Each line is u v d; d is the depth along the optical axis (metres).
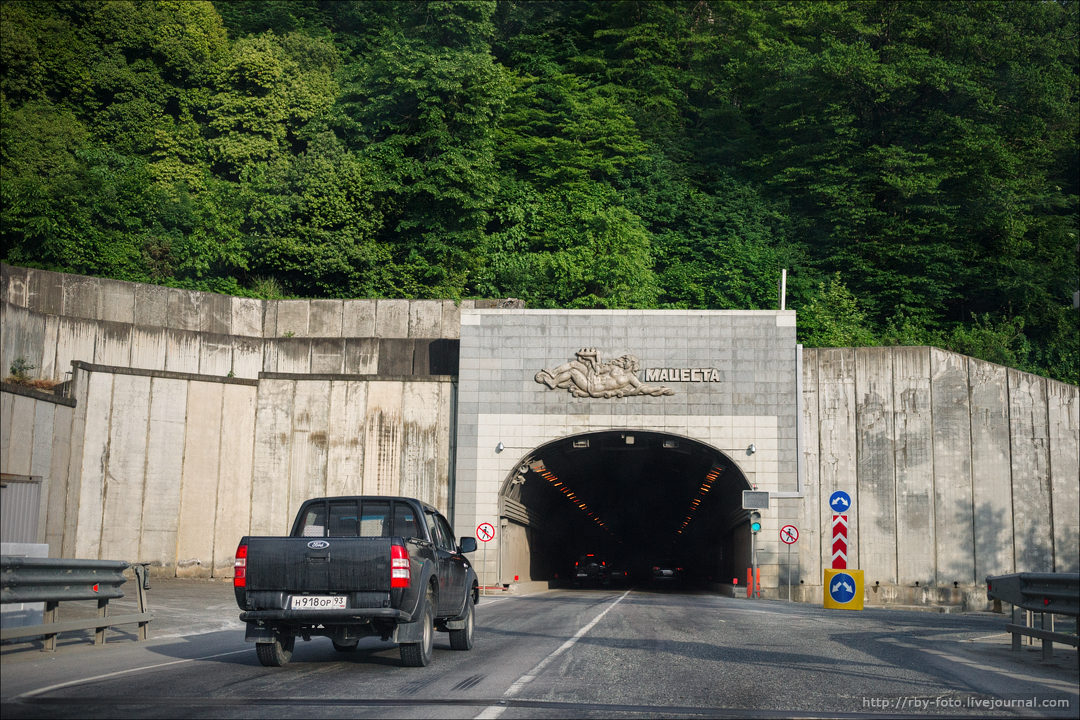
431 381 40.75
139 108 55.28
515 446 40.25
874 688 10.15
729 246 59.09
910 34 65.19
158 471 36.12
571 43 72.00
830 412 40.28
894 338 56.12
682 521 80.94
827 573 28.34
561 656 13.09
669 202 63.44
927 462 39.50
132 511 35.28
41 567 12.21
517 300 44.72
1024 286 58.12
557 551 70.81
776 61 65.38
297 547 11.44
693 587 66.31
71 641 14.15
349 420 40.22
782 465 39.62
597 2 75.00
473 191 56.59
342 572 11.36
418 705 8.78
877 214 60.47
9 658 12.08
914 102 65.06
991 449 39.41
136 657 12.76
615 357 40.66
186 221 50.91
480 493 39.94
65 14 56.59
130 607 20.94
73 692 9.45
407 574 11.41
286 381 40.09
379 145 56.06
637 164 65.06
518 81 67.06
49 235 45.56
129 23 57.00
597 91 68.81
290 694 9.42
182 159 56.94
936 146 61.34
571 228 57.34
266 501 39.09
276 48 59.94
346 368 42.62
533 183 63.53
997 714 8.63
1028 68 62.75
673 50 71.75
